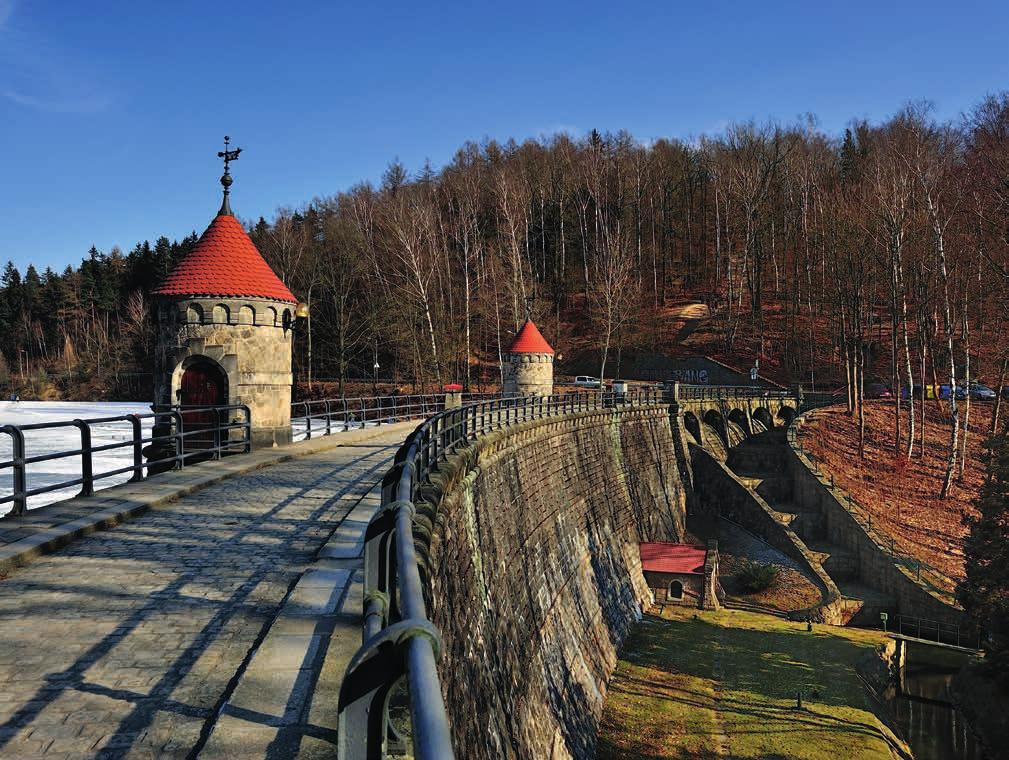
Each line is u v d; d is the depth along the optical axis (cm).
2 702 557
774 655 2938
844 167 9538
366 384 7219
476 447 1884
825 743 2283
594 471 3462
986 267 4909
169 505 1330
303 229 8750
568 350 8212
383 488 691
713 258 9881
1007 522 2923
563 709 2186
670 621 3294
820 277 7838
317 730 495
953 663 3133
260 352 2150
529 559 2356
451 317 7362
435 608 1108
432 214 7888
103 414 7750
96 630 709
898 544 3775
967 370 4722
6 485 3650
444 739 175
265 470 1806
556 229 9419
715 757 2206
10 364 11419
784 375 7238
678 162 10112
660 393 4875
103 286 11431
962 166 5400
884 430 5306
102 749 490
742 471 5150
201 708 552
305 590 798
